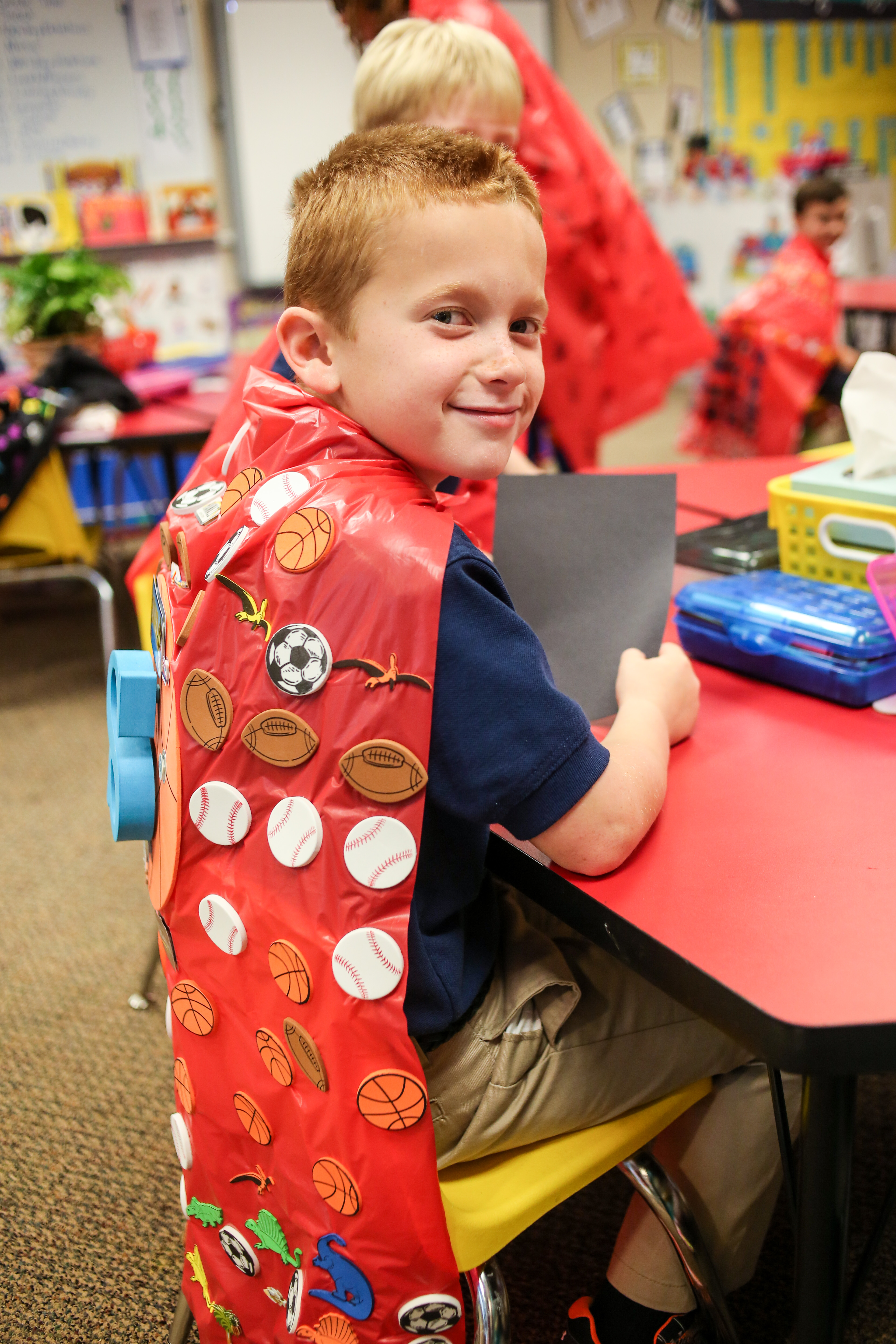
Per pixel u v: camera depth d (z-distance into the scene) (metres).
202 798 0.68
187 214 4.54
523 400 0.70
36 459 2.32
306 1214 0.69
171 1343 0.99
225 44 4.46
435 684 0.63
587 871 0.67
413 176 0.66
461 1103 0.75
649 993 0.82
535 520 0.83
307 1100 0.67
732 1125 0.88
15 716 2.76
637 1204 0.91
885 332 4.53
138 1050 1.54
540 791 0.64
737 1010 0.56
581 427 2.26
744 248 6.18
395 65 1.33
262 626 0.64
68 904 1.92
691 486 1.53
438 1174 0.70
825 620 0.91
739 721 0.89
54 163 4.31
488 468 0.69
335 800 0.63
